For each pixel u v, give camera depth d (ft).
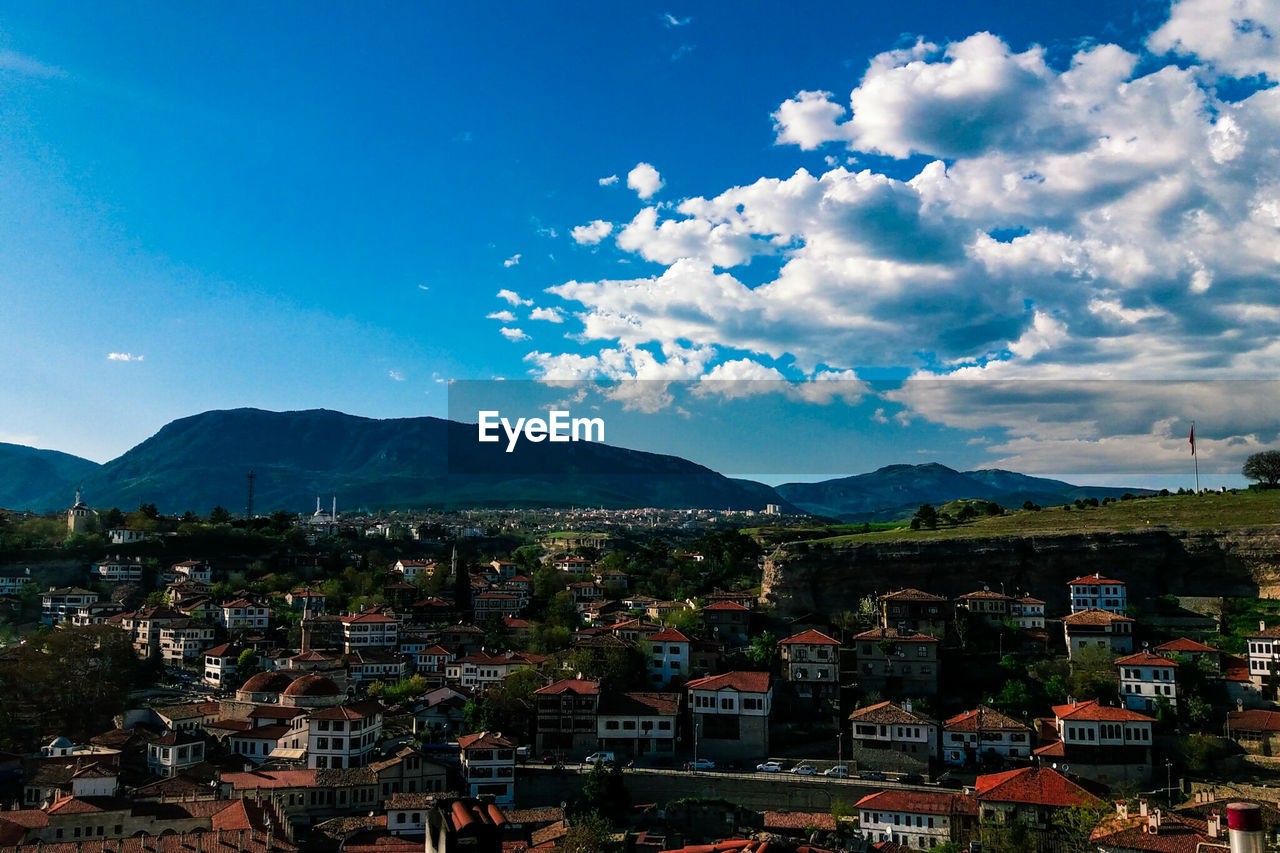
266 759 536.83
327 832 436.35
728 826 470.80
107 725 604.90
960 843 406.00
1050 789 427.74
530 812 463.83
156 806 420.77
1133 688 565.94
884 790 489.67
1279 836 271.69
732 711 572.92
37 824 393.09
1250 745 520.42
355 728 527.81
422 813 447.01
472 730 586.86
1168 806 433.48
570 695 577.84
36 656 617.62
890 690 623.77
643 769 533.14
